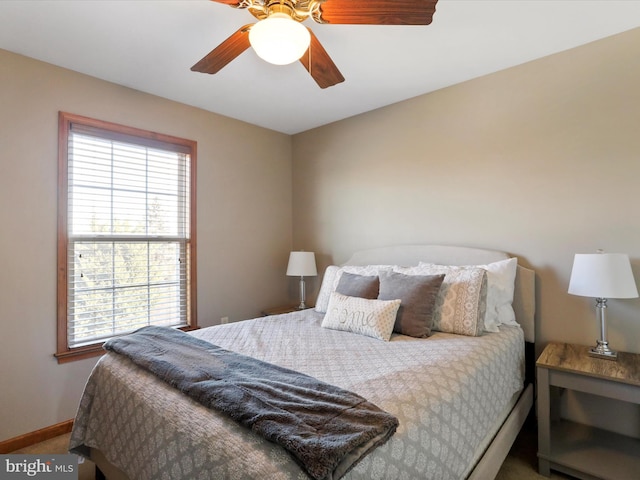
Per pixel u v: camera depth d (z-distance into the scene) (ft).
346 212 11.32
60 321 7.73
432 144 9.34
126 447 4.46
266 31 4.56
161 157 9.64
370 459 3.11
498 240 8.23
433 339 6.45
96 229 8.43
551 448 6.25
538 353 7.62
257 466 2.89
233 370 4.58
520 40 7.00
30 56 7.39
